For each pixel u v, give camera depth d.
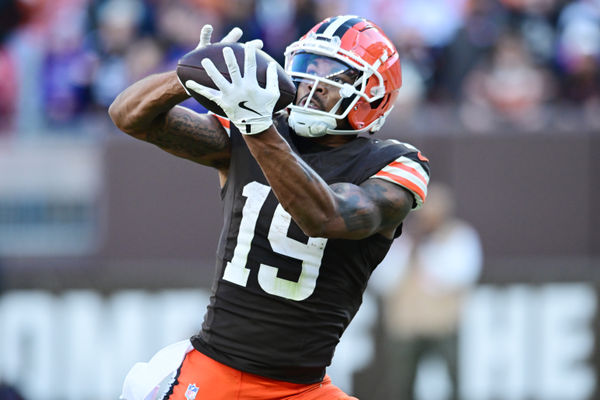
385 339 24.59
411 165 10.84
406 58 28.11
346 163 10.90
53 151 25.75
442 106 27.92
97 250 25.50
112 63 27.84
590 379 25.03
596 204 25.61
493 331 24.81
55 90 28.05
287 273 10.87
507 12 28.66
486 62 28.08
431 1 29.42
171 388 11.38
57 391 24.42
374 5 29.78
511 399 24.84
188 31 27.95
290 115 11.09
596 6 29.41
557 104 28.34
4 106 27.64
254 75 9.59
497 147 25.62
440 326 24.53
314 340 11.10
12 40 28.50
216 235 25.50
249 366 10.98
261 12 28.62
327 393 11.47
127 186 25.55
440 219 24.70
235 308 11.02
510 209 25.64
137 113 10.90
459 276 24.59
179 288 24.84
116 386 24.55
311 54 11.03
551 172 25.61
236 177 11.20
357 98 10.93
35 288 24.56
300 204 9.80
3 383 24.31
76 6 28.81
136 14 28.25
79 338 24.58
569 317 25.06
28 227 25.62
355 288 11.30
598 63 28.70
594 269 25.12
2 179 25.66
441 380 24.58
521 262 25.47
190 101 25.11
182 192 25.50
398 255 24.81
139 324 24.72
